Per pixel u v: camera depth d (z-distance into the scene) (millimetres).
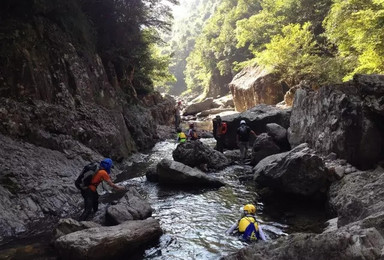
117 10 18234
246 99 30531
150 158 14633
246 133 12391
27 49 10609
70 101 11734
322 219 6488
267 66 25047
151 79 28844
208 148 12047
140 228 5586
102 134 12133
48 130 10148
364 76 7066
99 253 4891
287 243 3584
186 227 6355
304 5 26094
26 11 11211
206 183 9352
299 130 10820
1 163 7668
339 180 6941
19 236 5996
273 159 8688
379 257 2980
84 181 6766
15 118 9219
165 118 28688
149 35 23172
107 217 6527
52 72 11484
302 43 22672
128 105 18531
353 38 12938
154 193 8859
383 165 6656
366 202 5461
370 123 6836
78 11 14359
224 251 5262
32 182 7680
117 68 20641
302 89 11680
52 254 5195
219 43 48750
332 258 3219
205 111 35750
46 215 7027
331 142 8109
